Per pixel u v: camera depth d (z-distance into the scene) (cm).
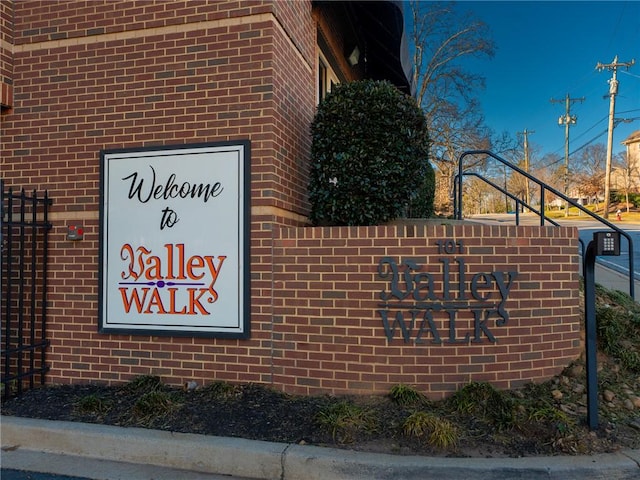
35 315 501
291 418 394
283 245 450
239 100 463
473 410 396
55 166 503
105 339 483
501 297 434
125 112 488
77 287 492
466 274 430
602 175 6156
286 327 447
